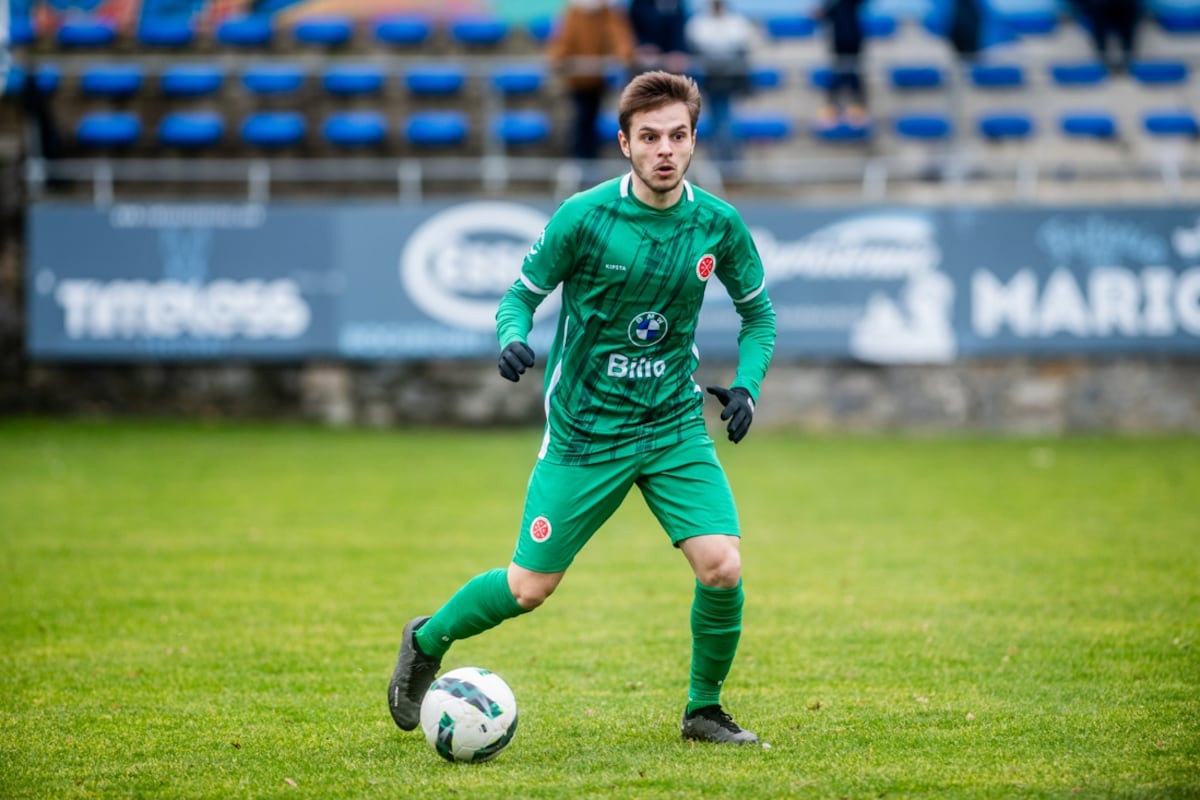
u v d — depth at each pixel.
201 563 30.58
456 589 27.97
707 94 57.47
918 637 23.66
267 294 53.91
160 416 55.06
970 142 63.53
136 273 53.78
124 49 64.94
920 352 54.09
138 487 41.38
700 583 16.69
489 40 66.50
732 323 53.38
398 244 53.94
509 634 24.28
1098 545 32.56
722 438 52.88
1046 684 20.36
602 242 16.14
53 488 41.03
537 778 15.75
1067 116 64.44
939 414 54.78
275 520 36.19
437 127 60.81
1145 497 39.78
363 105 63.31
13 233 55.09
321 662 22.03
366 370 55.00
